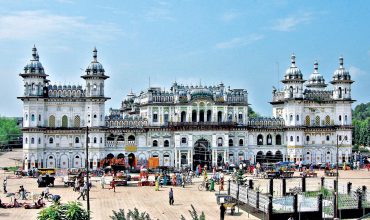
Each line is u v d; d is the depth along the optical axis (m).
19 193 67.12
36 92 100.31
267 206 53.53
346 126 116.94
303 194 65.69
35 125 100.25
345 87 117.12
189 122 107.44
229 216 56.09
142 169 89.75
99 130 103.12
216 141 108.56
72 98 102.75
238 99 111.88
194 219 37.28
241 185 62.88
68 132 102.56
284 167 102.06
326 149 116.88
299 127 114.06
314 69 139.75
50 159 101.81
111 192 73.69
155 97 108.50
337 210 56.31
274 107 122.25
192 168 107.25
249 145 113.44
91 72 102.88
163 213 56.94
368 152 172.38
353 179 91.81
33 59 101.19
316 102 116.81
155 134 107.88
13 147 188.88
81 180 74.94
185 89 110.31
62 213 36.94
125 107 147.88
